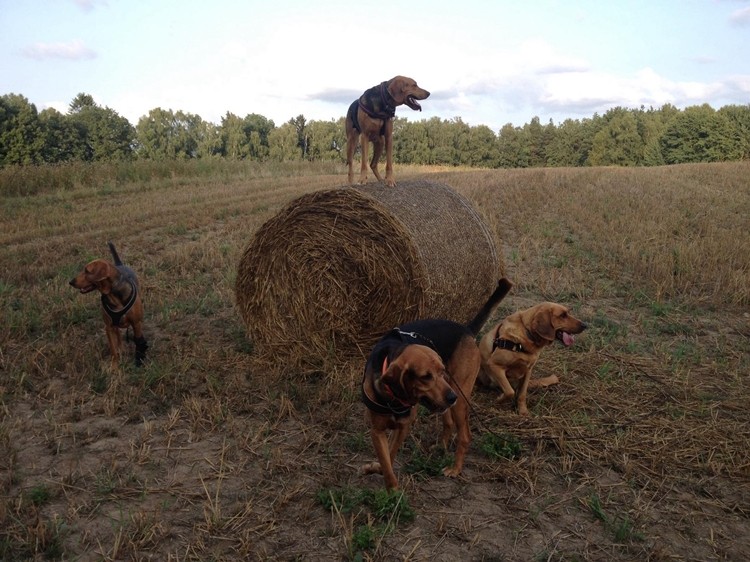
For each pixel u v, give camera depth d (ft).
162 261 35.96
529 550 12.49
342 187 21.67
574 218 51.72
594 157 288.51
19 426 16.96
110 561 11.83
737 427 17.34
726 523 13.44
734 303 29.19
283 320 22.13
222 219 51.52
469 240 23.06
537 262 37.17
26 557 11.83
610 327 25.85
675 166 118.21
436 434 17.29
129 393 18.89
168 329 25.18
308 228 21.48
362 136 26.53
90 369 20.49
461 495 14.42
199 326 25.64
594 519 13.53
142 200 62.34
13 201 59.88
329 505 13.73
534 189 70.64
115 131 223.30
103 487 14.16
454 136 284.41
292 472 15.17
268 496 14.14
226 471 15.17
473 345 15.96
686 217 52.85
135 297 20.59
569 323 17.76
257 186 77.05
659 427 17.34
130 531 12.59
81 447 16.15
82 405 18.29
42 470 15.01
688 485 14.78
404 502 13.43
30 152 178.19
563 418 17.88
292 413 18.07
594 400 19.07
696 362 22.21
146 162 89.30
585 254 38.73
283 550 12.31
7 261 34.68
